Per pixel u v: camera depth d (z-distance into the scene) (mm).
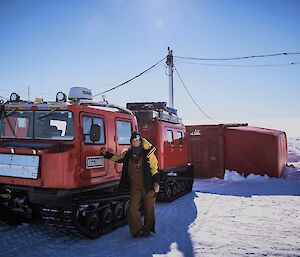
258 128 18094
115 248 5223
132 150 6008
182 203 9578
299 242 5691
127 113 7703
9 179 5465
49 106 5801
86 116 5883
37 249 5020
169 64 19938
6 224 6230
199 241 5707
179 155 11281
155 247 5320
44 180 5211
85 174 5684
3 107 6270
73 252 4961
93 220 5793
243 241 5727
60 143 5539
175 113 12344
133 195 5945
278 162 15977
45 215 5469
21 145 5613
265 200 10125
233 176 16328
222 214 8008
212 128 16922
